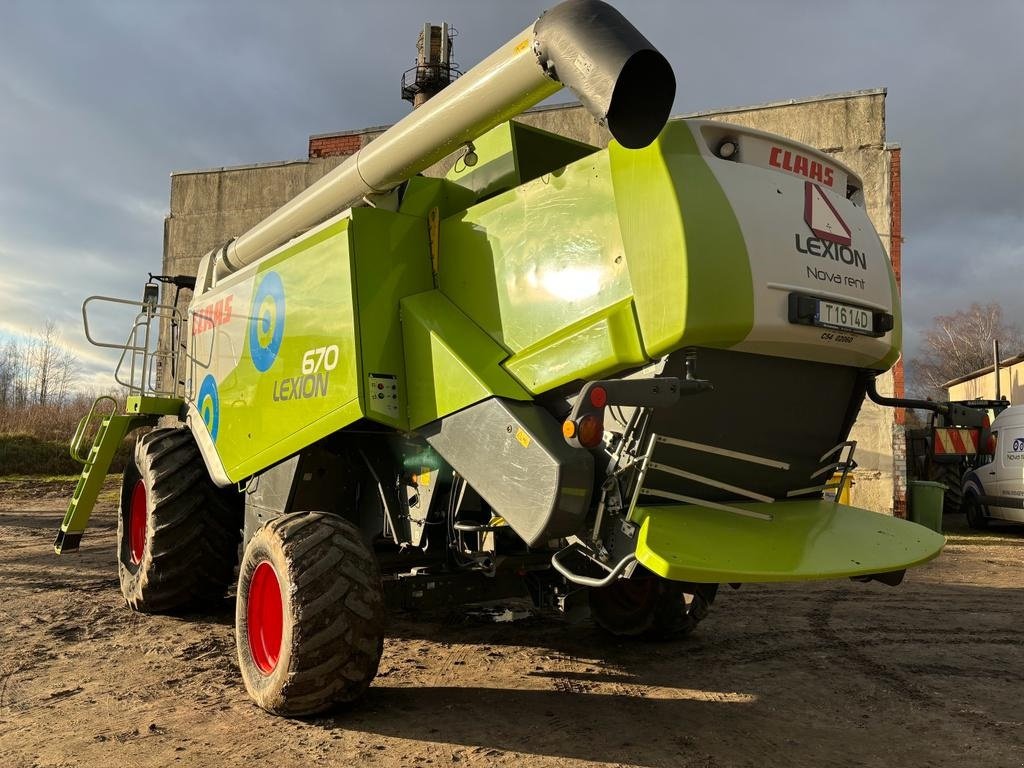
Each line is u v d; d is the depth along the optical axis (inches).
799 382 131.2
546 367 125.0
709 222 112.8
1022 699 151.9
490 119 130.0
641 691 151.6
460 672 161.3
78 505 235.3
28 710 137.6
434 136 136.6
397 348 146.3
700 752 121.7
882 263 138.9
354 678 128.5
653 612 181.5
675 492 124.9
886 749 125.0
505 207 138.5
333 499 164.7
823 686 158.1
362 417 138.5
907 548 130.0
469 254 144.9
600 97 99.4
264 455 167.0
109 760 115.3
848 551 122.5
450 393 134.1
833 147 496.7
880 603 247.9
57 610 217.6
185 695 145.8
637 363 114.6
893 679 164.1
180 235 653.9
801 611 234.4
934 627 214.1
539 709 139.6
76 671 161.2
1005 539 445.7
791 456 137.6
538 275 130.3
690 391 109.6
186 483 202.2
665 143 115.5
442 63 637.3
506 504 121.6
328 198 165.0
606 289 119.4
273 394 165.8
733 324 111.6
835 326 123.5
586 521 120.6
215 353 196.2
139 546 222.8
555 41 107.5
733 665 171.9
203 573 204.4
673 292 110.2
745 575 107.0
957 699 151.3
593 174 123.8
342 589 128.0
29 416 850.8
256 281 178.5
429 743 122.4
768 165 125.5
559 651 179.9
